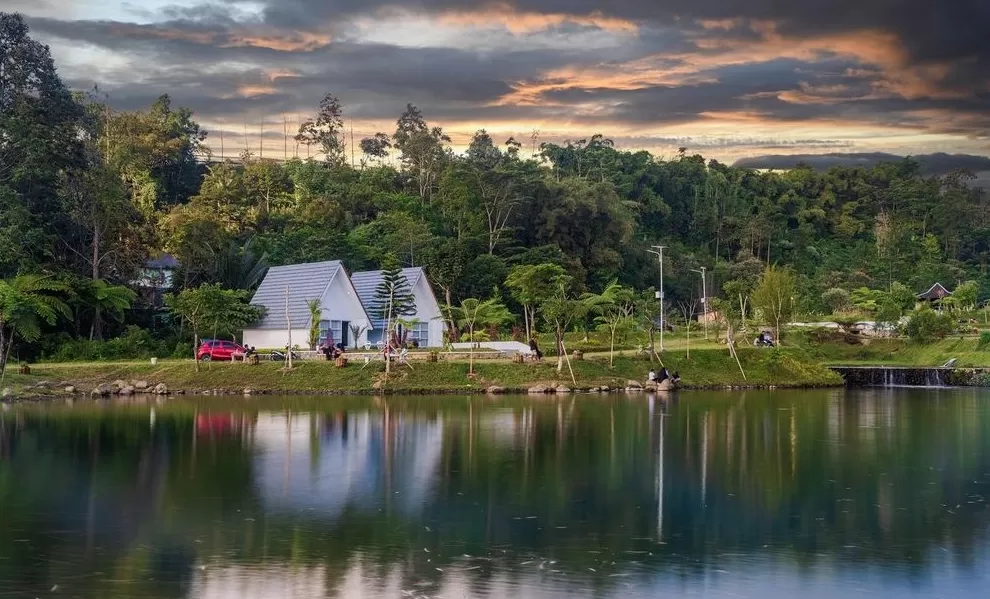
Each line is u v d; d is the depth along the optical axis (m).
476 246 117.88
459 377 70.31
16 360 76.38
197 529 27.27
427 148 159.75
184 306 70.75
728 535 26.80
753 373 80.81
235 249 102.38
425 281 90.06
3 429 47.38
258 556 24.66
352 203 136.88
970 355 94.62
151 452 40.16
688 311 144.88
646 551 25.17
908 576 23.20
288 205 132.62
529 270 85.69
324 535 26.64
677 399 65.69
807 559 24.50
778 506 30.22
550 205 130.50
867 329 109.25
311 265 87.06
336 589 22.16
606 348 85.44
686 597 21.69
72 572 23.34
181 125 151.50
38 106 87.50
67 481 33.97
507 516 28.78
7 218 82.38
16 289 71.81
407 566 23.84
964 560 24.45
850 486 33.41
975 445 43.25
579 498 31.23
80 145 88.81
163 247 100.31
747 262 172.50
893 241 197.00
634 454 39.91
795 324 107.50
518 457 39.00
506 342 85.25
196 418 51.91
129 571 23.42
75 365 71.50
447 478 34.47
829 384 82.44
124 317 89.62
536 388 69.56
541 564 24.02
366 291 91.50
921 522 28.31
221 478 34.44
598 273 129.88
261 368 69.81
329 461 37.94
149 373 69.50
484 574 23.22
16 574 23.16
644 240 167.62
